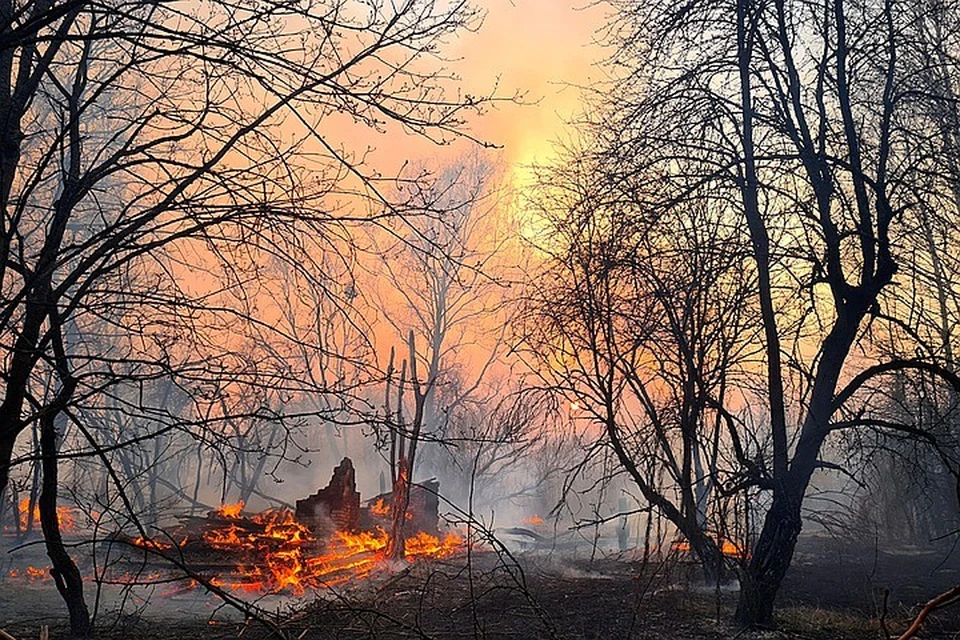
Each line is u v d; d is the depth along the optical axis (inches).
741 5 544.7
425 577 733.9
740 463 550.3
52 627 499.2
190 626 510.6
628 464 560.7
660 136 562.9
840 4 527.5
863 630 526.9
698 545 545.0
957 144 552.7
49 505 456.1
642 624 522.0
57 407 297.9
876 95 554.9
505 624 519.2
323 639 413.4
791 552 539.5
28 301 295.0
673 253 561.9
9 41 259.8
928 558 982.4
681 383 556.1
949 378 503.5
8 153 325.4
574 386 590.2
